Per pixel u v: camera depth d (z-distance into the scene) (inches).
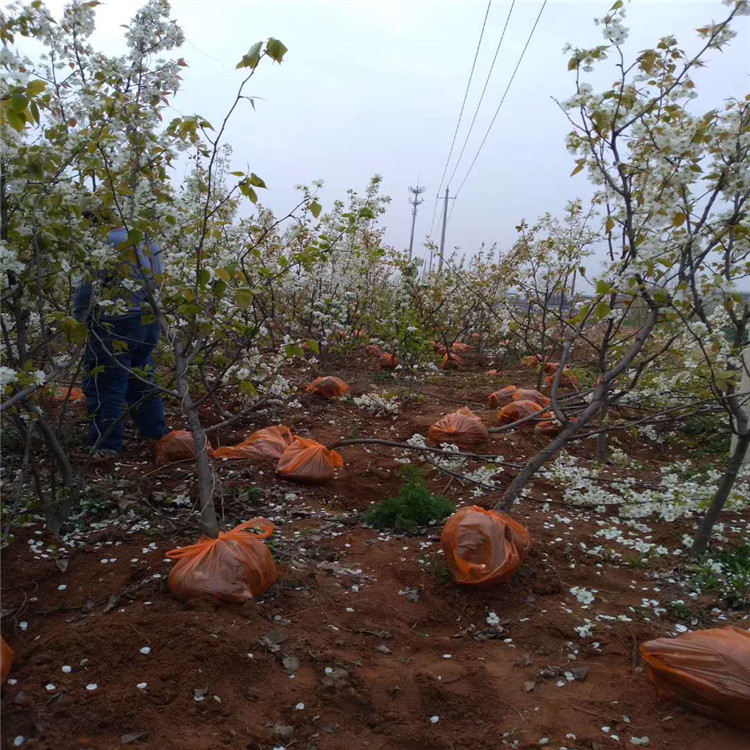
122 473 198.2
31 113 121.0
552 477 213.5
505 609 141.7
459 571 144.7
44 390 162.2
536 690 115.9
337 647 123.1
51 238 138.0
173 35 140.3
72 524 159.8
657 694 112.0
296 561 153.6
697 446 280.4
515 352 538.9
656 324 169.0
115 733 95.7
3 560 140.2
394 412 314.7
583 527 185.5
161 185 154.1
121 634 113.1
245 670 110.5
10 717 96.3
